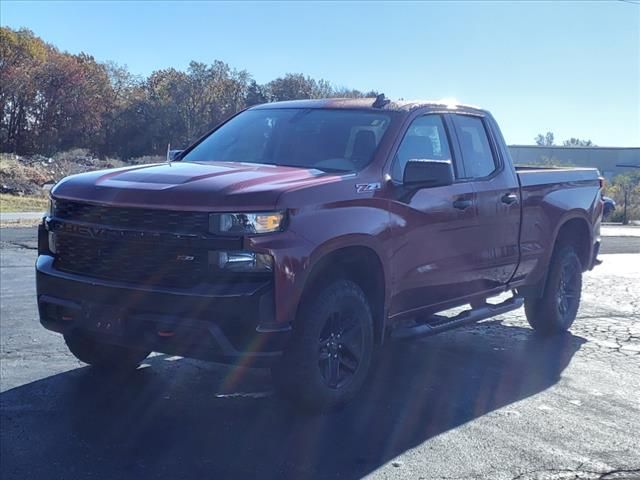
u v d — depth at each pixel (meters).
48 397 6.04
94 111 65.19
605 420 5.80
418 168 5.95
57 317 5.71
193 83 68.62
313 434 5.38
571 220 8.57
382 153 6.12
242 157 6.62
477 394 6.37
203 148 7.05
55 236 5.76
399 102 6.78
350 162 6.14
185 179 5.39
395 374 6.89
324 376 5.55
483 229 7.03
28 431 5.34
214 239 4.97
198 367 6.92
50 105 63.06
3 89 59.53
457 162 6.95
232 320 4.95
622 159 53.88
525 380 6.80
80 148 62.31
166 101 68.25
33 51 62.12
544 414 5.91
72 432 5.34
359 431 5.45
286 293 5.05
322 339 5.51
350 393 5.74
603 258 16.20
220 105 69.12
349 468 4.83
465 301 7.04
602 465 4.96
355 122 6.54
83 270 5.54
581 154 53.31
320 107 6.92
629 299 10.85
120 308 5.24
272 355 5.08
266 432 5.40
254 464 4.86
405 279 6.16
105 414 5.70
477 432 5.50
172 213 5.09
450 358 7.49
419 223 6.22
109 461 4.88
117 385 6.38
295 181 5.43
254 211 5.02
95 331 5.42
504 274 7.48
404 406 6.01
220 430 5.43
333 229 5.38
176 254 5.09
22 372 6.64
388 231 5.89
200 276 5.04
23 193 29.81
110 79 69.12
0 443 5.12
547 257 8.13
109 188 5.43
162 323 5.07
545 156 50.97
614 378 6.91
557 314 8.43
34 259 13.46
